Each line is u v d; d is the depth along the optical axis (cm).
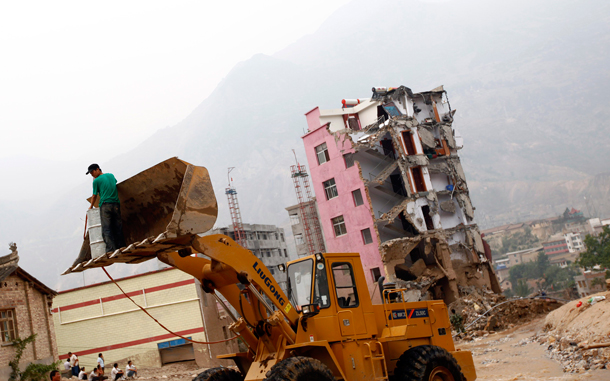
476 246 4988
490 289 4978
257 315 939
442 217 5009
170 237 711
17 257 2444
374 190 4831
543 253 16225
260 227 9238
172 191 808
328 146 5000
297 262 1052
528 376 1612
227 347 3931
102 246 782
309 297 1003
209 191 761
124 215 861
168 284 3706
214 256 817
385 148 5044
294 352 928
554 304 4259
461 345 3328
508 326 3931
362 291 1059
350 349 989
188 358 3634
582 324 2072
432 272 4584
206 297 3806
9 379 2255
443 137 5222
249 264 884
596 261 9138
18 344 2322
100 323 3722
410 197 4716
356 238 4772
